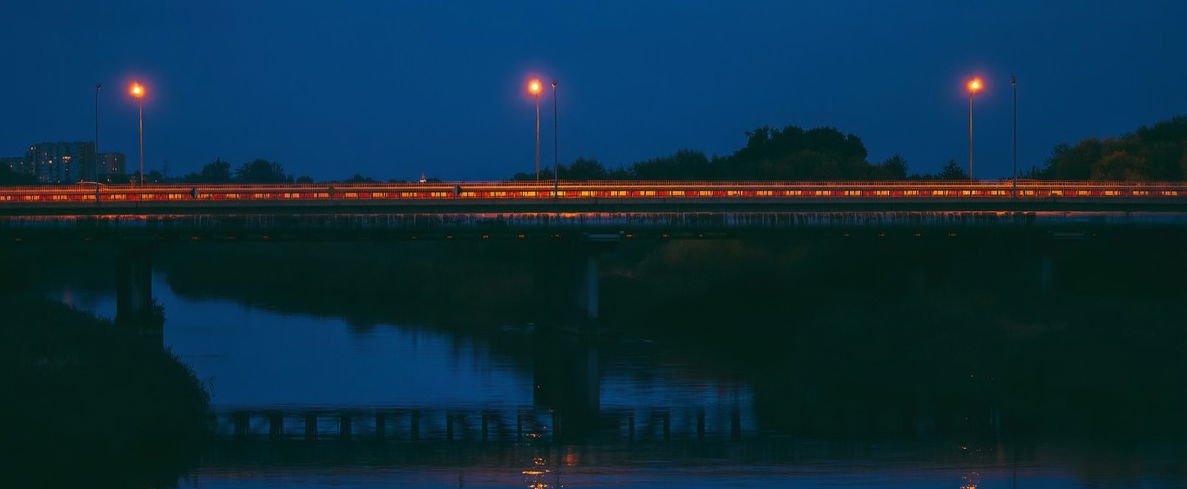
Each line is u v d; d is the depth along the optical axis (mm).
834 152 155000
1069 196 100688
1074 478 45781
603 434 54594
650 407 61156
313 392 64812
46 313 65750
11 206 91938
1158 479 45531
